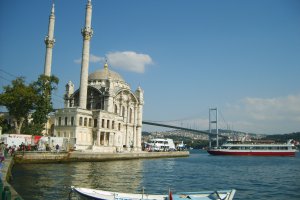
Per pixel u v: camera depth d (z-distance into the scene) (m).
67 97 124.06
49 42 99.00
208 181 50.41
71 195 30.56
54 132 96.75
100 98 118.12
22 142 69.94
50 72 98.75
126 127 124.50
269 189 43.06
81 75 99.31
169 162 96.81
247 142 168.00
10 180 40.31
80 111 95.19
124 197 26.36
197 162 101.00
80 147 93.06
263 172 67.81
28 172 49.78
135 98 129.00
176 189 40.59
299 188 44.12
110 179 46.53
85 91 99.19
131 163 82.69
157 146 157.00
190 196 26.72
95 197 25.58
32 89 77.94
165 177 53.47
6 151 56.53
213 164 92.12
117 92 119.50
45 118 81.12
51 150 70.69
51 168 57.25
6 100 73.88
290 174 63.94
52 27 100.56
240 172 67.19
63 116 96.62
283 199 35.75
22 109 77.31
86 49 99.75
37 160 64.44
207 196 26.91
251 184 47.88
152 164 83.88
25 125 84.25
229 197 26.50
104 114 100.69
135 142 127.62
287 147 159.50
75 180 43.06
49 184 38.47
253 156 158.50
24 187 35.66
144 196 26.73
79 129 94.00
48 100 80.56
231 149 164.12
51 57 99.50
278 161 111.69
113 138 104.00
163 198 26.50
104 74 128.00
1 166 36.91
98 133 97.50
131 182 44.62
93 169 59.53
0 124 86.81
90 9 101.00
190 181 49.59
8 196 16.12
